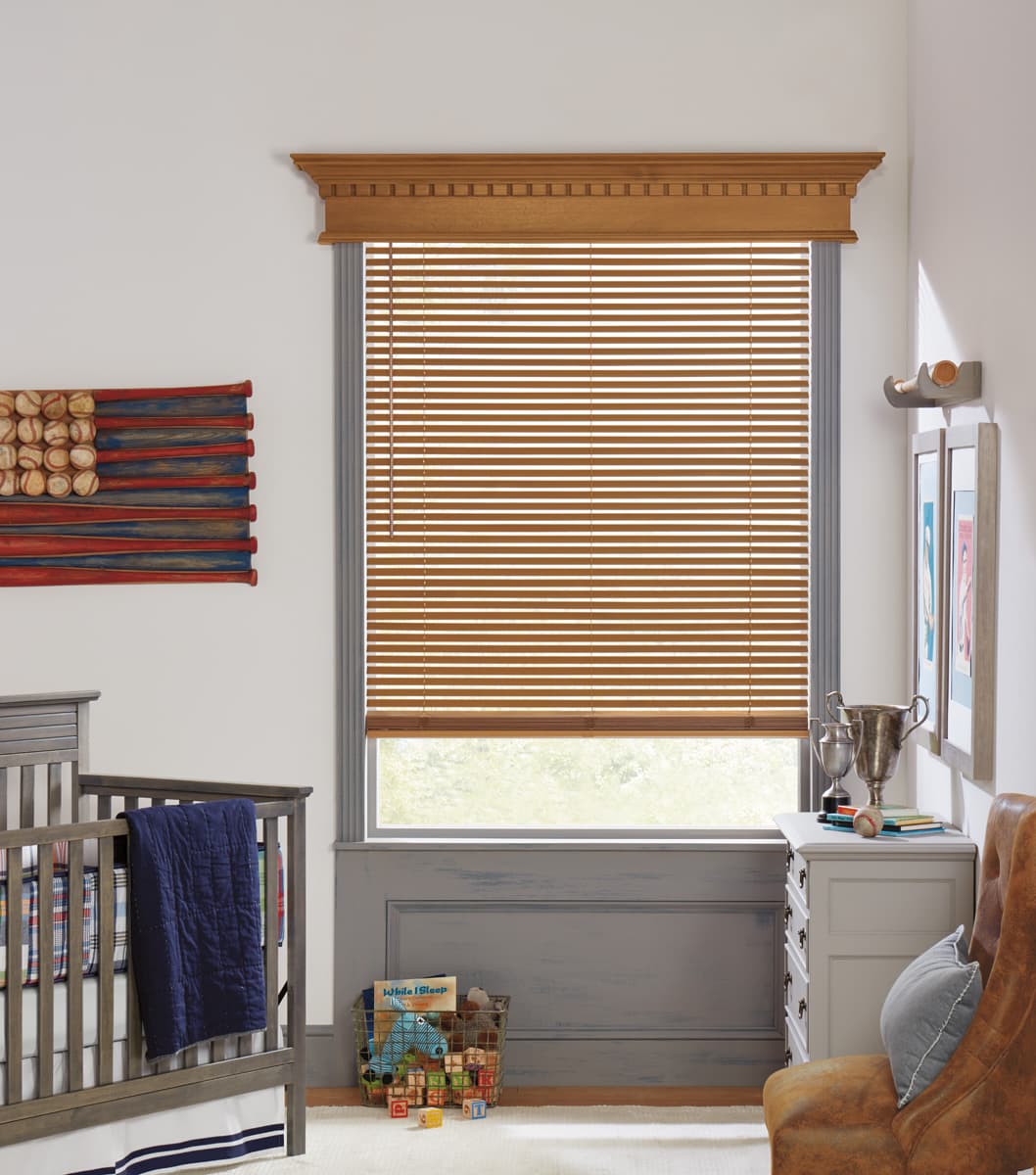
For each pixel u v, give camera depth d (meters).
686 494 3.90
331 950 3.88
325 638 3.90
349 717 3.89
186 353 3.89
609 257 3.90
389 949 3.88
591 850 3.86
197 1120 3.14
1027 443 2.86
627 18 3.88
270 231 3.89
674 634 3.92
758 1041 3.85
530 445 3.92
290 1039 3.29
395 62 3.88
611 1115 3.63
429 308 3.90
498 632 3.91
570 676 3.91
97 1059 3.00
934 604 3.47
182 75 3.88
